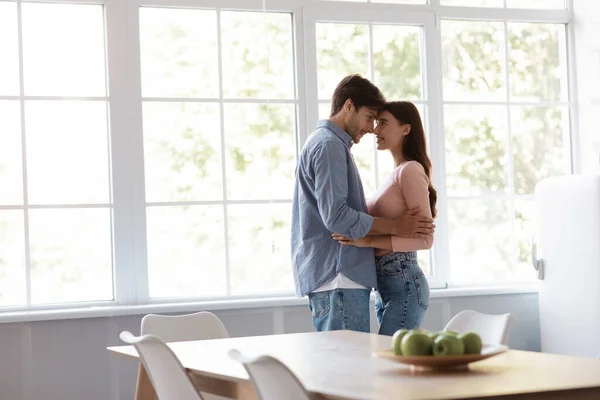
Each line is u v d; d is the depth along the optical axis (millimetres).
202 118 5211
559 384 2180
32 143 4957
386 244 4055
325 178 3973
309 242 4137
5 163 4922
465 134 5691
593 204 5086
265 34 5328
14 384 4727
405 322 4105
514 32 5836
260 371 2215
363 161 5422
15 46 4957
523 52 5844
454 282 5602
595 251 5078
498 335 3076
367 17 5477
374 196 4348
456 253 5637
